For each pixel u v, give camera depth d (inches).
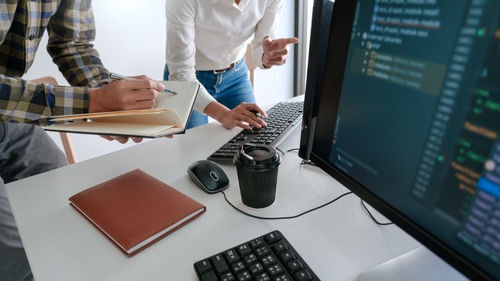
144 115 24.3
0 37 30.4
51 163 48.0
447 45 12.1
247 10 52.1
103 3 69.4
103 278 18.2
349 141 18.3
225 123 38.1
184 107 27.2
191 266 18.7
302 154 25.8
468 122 11.9
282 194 25.2
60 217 23.4
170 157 31.8
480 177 11.9
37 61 65.4
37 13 33.1
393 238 20.1
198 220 22.5
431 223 14.4
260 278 16.3
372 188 17.3
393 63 14.5
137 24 75.3
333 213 22.7
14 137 44.8
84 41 40.0
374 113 16.1
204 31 51.5
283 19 98.0
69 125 25.4
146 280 17.9
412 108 14.0
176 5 44.1
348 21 16.9
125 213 22.0
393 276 16.7
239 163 21.7
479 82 11.3
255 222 22.1
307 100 22.9
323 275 17.7
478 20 11.0
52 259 19.6
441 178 13.4
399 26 13.9
